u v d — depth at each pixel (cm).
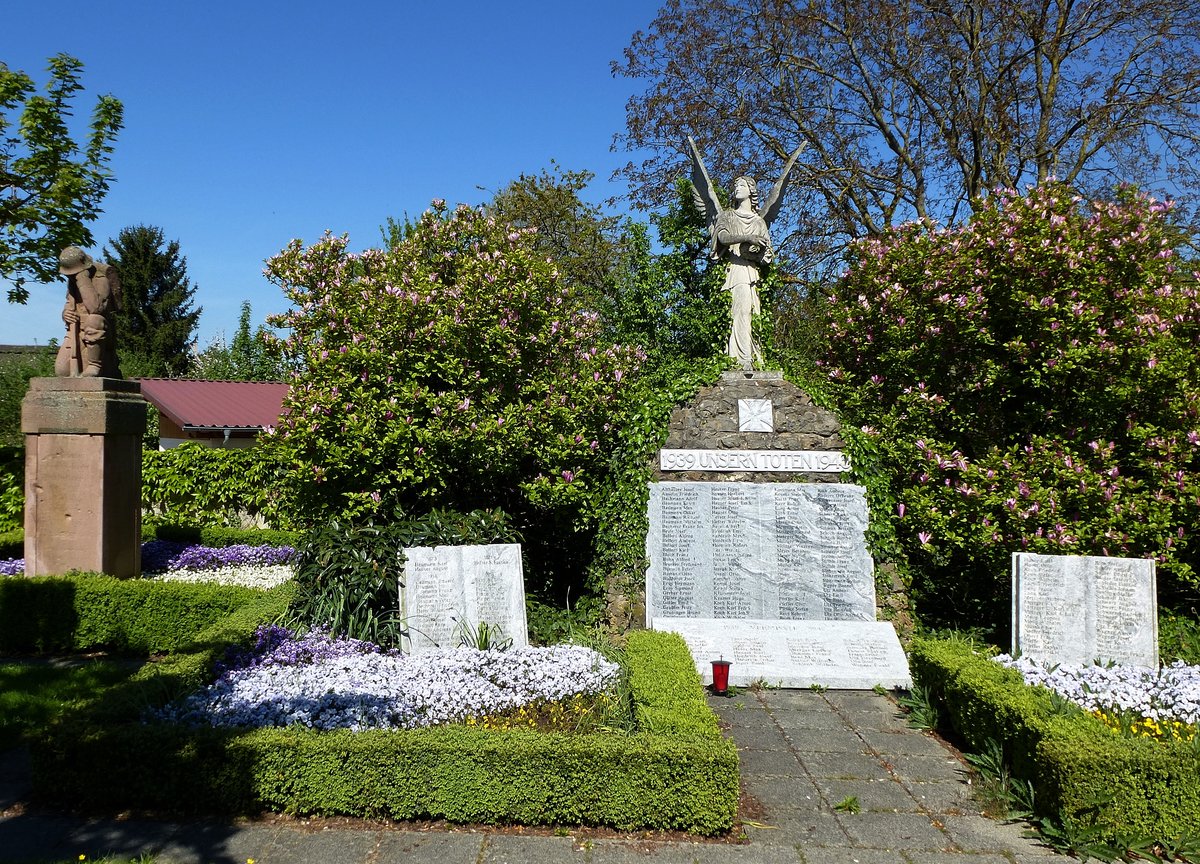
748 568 814
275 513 1462
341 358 913
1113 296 888
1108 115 1662
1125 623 649
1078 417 889
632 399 961
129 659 786
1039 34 1645
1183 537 776
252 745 447
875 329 1029
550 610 834
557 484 891
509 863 406
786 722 625
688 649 653
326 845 420
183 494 1458
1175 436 809
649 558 817
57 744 453
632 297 1630
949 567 914
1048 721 472
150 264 3588
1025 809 468
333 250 1097
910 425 940
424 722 516
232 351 3394
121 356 2894
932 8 1698
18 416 2155
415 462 879
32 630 795
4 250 1414
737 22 1864
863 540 819
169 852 409
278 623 697
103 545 909
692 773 438
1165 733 492
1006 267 901
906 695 691
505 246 1090
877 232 1884
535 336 957
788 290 1967
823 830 448
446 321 900
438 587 688
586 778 441
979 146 1744
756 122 1925
